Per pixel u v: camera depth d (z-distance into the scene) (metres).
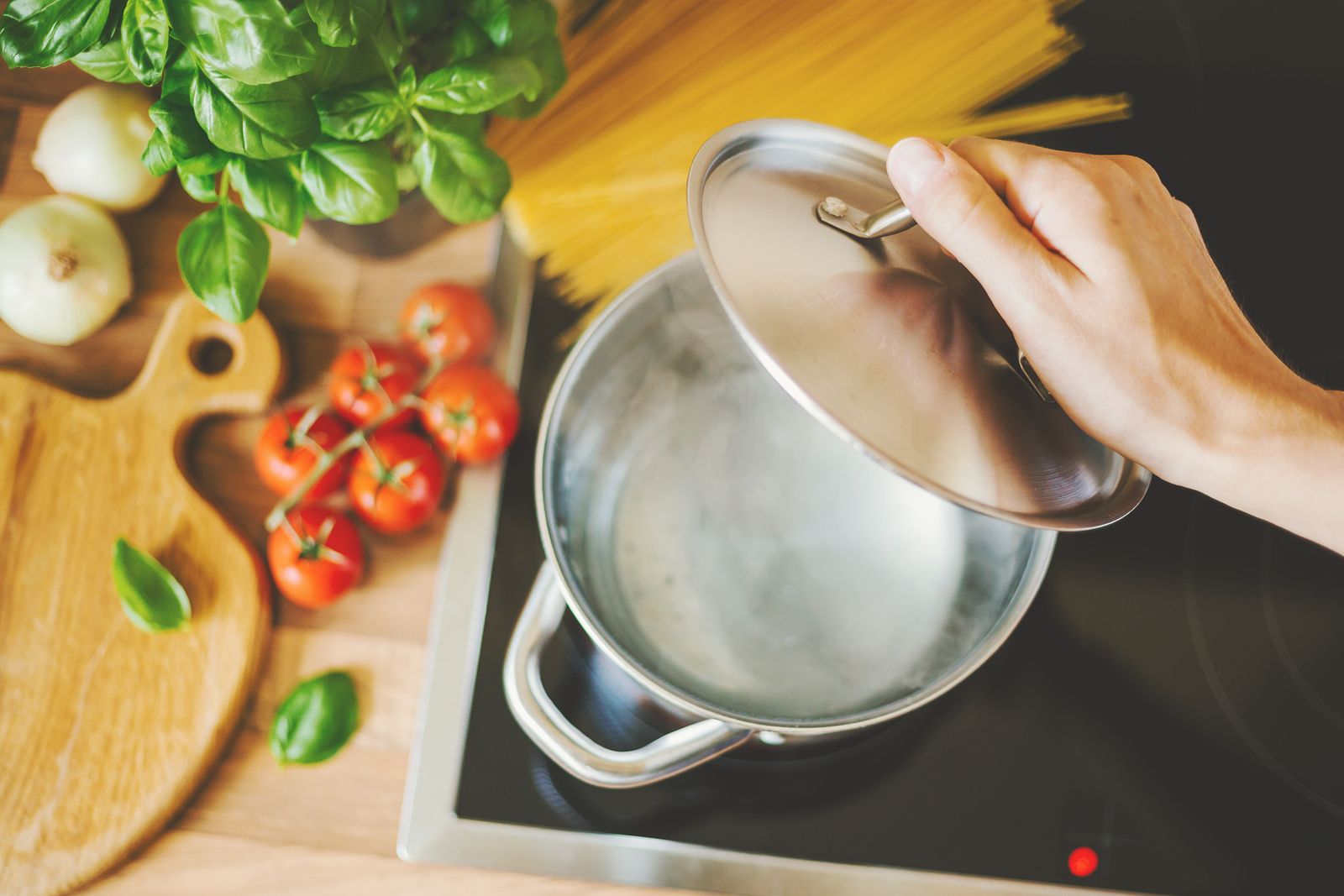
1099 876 0.52
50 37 0.43
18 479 0.59
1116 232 0.39
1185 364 0.40
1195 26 0.69
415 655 0.57
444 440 0.58
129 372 0.63
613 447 0.61
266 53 0.42
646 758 0.45
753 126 0.44
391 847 0.54
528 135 0.67
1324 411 0.42
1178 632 0.56
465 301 0.60
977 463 0.38
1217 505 0.58
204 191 0.50
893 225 0.40
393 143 0.55
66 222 0.60
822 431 0.64
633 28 0.69
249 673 0.56
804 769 0.54
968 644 0.53
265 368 0.61
